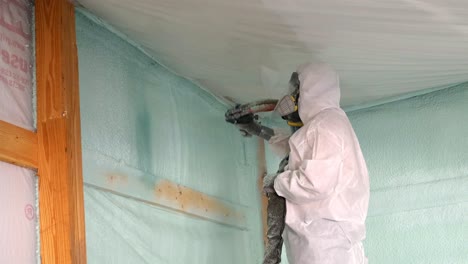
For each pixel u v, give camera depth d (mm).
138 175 2688
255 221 3711
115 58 2748
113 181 2514
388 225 3537
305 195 2336
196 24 2645
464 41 2744
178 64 3123
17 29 2293
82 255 2158
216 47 2896
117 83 2721
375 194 3609
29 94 2283
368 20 2498
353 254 2422
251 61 3068
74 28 2434
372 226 3572
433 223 3434
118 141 2629
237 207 3531
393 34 2654
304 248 2359
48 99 2271
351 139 2502
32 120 2264
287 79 3283
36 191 2191
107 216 2459
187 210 3002
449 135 3512
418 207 3488
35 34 2369
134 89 2842
